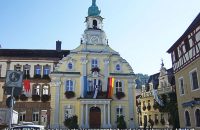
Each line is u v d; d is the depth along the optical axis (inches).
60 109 1518.2
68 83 1574.8
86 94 1529.3
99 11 1780.3
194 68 984.9
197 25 946.1
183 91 1135.0
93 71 1598.2
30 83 1587.1
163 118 1894.7
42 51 1749.5
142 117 2237.9
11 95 518.9
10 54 1669.5
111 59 1663.4
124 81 1624.0
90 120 1503.4
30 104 1528.1
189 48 1039.0
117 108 1565.0
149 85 2192.4
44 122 1513.3
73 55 1630.2
